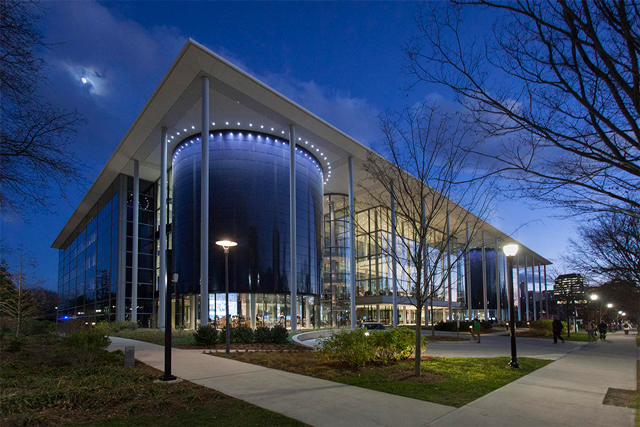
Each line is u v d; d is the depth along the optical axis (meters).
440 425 6.79
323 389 9.51
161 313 33.16
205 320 27.12
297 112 33.16
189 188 36.31
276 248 35.94
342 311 46.78
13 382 9.95
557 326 25.56
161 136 35.12
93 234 51.50
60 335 25.42
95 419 7.28
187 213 36.06
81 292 54.12
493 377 11.18
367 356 12.62
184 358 15.37
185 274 35.09
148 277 43.75
